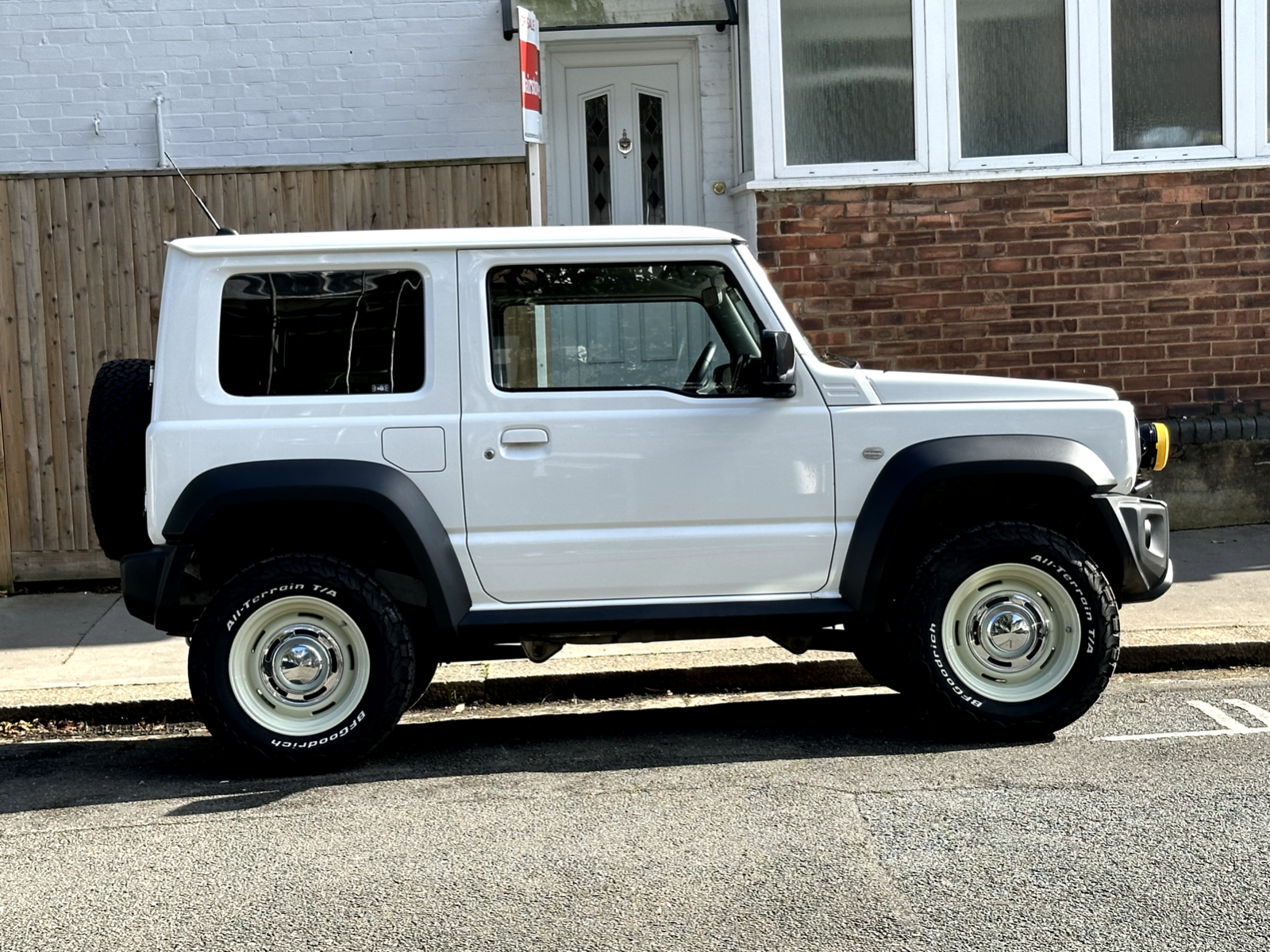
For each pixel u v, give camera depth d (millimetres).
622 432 5242
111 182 8422
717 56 9500
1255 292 9102
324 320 5230
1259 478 9203
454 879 4016
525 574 5258
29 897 3998
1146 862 3965
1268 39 9023
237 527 5277
